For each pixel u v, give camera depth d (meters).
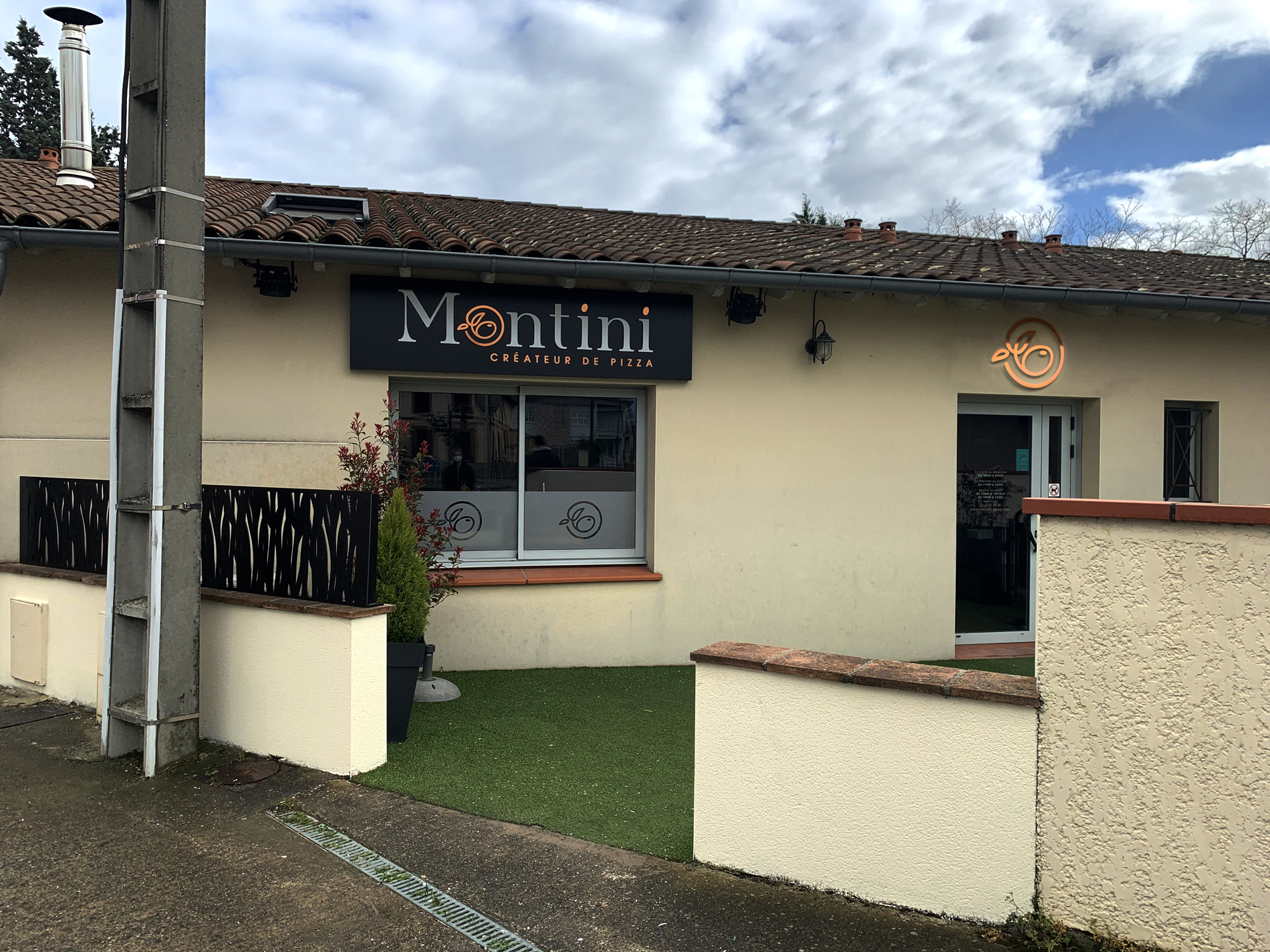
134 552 4.69
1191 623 2.64
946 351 7.88
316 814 3.96
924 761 3.07
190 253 4.55
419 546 5.85
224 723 4.87
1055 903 2.88
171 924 3.04
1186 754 2.67
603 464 7.56
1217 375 8.39
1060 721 2.85
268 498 4.79
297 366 6.62
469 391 7.25
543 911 3.13
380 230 6.60
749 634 7.56
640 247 7.42
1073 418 8.42
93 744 4.87
